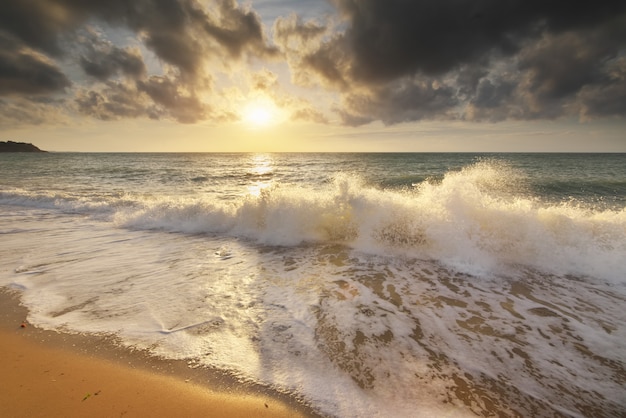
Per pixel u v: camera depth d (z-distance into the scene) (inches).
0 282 157.2
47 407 78.0
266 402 82.4
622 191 596.7
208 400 82.7
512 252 200.1
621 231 203.0
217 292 149.8
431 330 118.3
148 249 221.5
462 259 198.8
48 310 128.7
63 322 119.3
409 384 89.0
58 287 152.5
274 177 944.9
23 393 82.7
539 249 198.4
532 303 142.9
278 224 261.6
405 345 108.2
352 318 126.4
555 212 234.1
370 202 260.2
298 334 114.0
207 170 1284.4
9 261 190.7
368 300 143.8
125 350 102.7
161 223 293.0
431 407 81.0
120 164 1765.5
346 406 81.1
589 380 92.3
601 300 146.1
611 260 183.8
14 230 272.4
